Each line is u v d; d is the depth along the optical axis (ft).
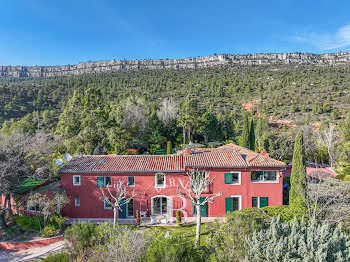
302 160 75.10
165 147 216.33
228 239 47.65
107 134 162.50
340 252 34.86
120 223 80.33
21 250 68.03
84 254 48.14
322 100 302.66
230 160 85.71
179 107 283.59
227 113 304.09
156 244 44.68
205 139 232.94
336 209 59.77
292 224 43.50
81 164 87.51
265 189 83.15
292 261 34.30
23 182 84.28
